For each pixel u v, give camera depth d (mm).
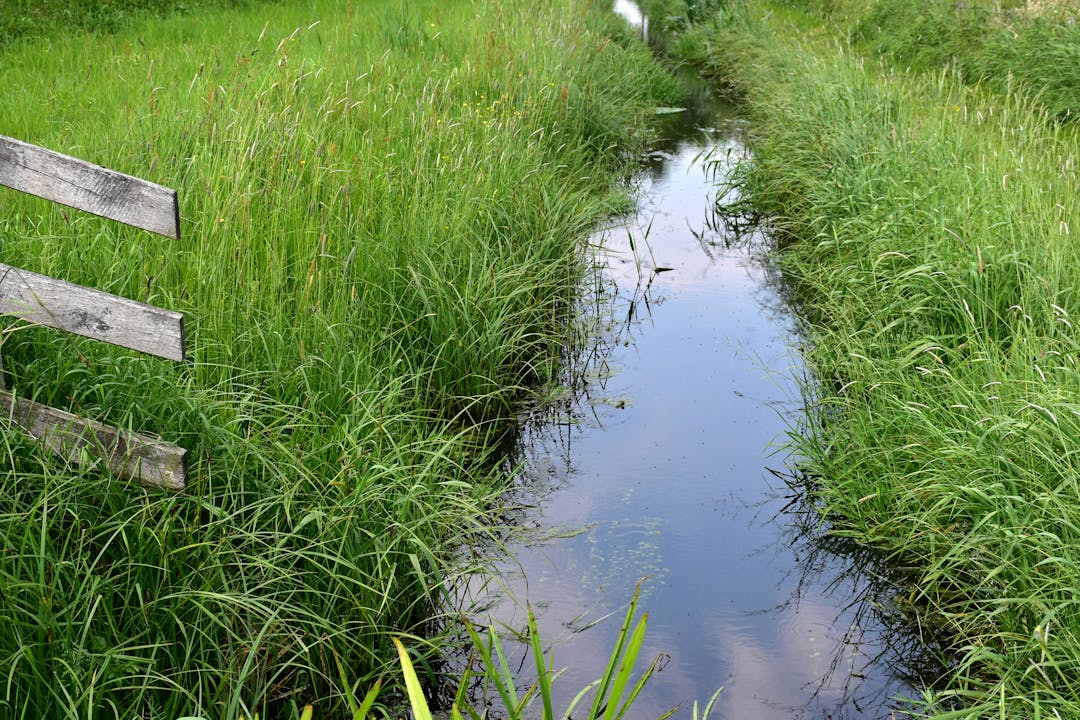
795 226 8195
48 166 3021
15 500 2891
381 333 5035
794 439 4867
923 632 3803
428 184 6109
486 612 3867
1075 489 3383
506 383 5586
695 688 3516
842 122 8352
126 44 7855
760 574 4172
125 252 4277
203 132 5555
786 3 17969
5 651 2611
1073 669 3092
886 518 4250
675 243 8242
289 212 5109
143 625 2967
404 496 3646
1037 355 4199
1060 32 10109
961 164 6719
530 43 10578
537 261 6258
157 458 3125
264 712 2887
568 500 4695
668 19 18891
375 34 10438
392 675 3369
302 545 3418
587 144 9578
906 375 4766
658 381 5875
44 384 3275
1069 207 5590
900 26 13078
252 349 4141
